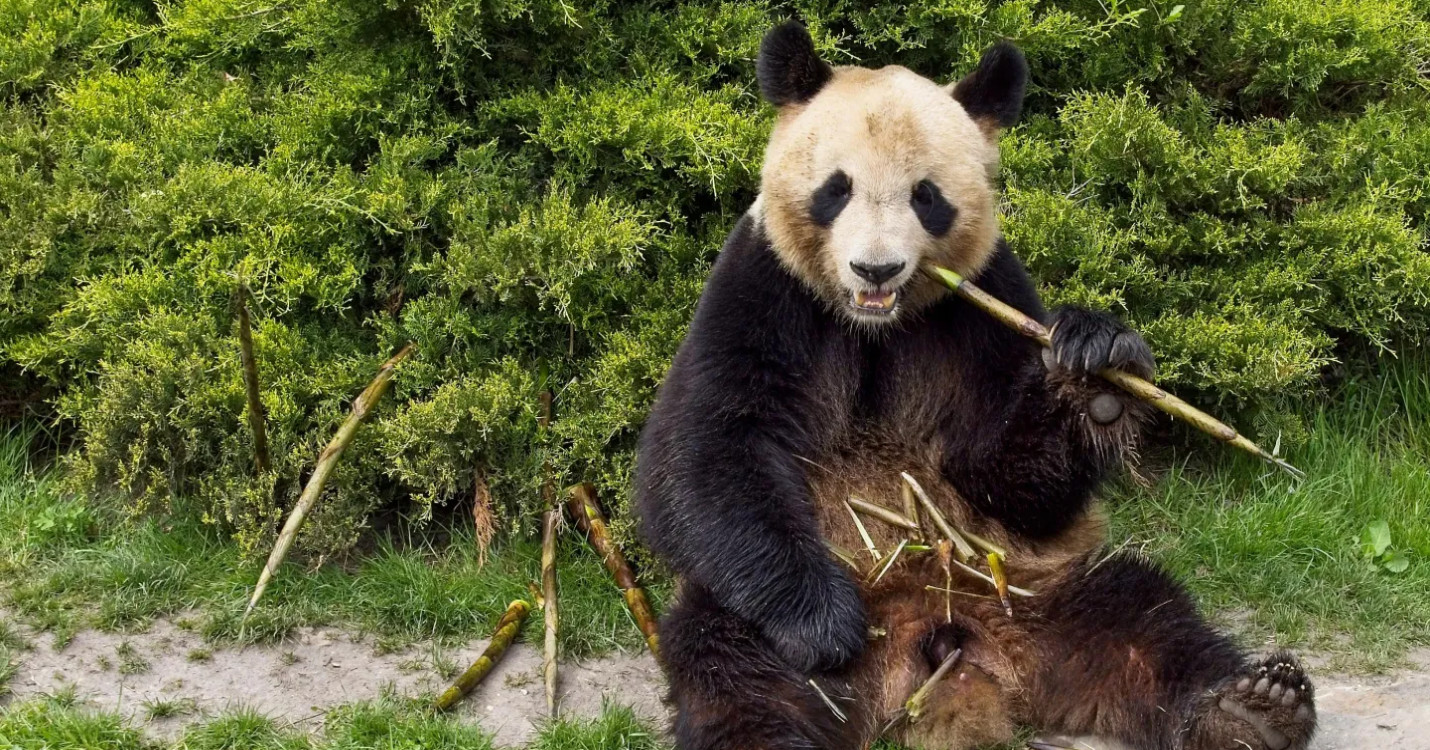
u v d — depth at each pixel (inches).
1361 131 265.7
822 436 192.2
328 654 196.5
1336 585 215.2
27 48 272.2
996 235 190.1
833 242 177.5
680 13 268.1
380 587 211.5
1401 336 256.7
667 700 175.3
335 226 243.4
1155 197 252.7
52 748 166.4
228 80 273.1
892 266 169.5
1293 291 248.8
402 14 256.5
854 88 184.5
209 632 197.3
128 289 235.0
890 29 266.2
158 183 249.0
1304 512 228.4
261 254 239.0
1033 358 187.2
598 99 251.1
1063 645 175.5
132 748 169.6
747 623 172.9
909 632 178.5
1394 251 245.9
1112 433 176.9
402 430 219.3
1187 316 250.4
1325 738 172.2
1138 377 170.4
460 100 255.8
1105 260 242.7
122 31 281.3
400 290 248.8
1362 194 259.1
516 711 184.5
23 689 181.6
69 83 274.7
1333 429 248.5
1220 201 254.2
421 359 235.1
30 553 214.4
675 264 247.1
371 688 188.4
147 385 220.5
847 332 191.9
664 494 181.5
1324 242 250.8
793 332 189.5
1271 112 282.7
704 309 191.2
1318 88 279.1
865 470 192.5
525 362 240.8
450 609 205.6
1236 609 211.6
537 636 201.2
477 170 251.6
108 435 220.2
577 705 186.7
